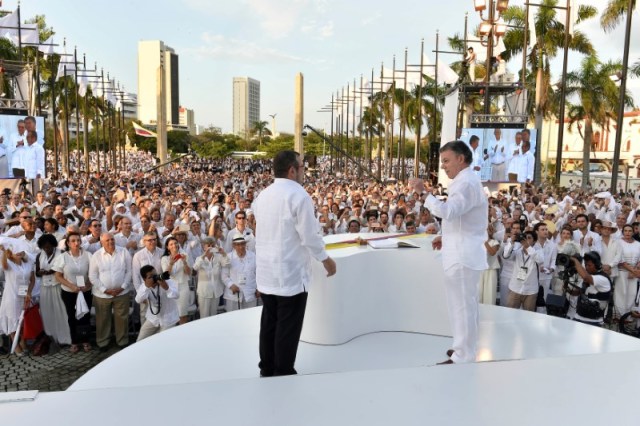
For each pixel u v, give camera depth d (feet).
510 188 69.97
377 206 41.14
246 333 14.39
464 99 77.71
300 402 3.98
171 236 23.70
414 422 3.67
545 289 25.18
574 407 3.86
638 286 25.76
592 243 26.53
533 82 95.81
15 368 21.62
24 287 22.82
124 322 24.03
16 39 73.56
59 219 30.66
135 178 87.25
